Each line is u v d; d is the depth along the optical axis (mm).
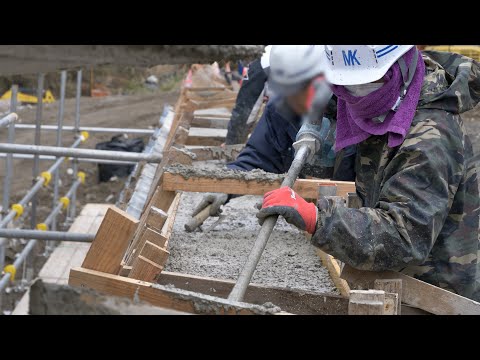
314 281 3809
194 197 5738
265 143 4453
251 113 5457
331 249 2639
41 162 11289
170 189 3861
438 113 2744
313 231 2662
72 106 16828
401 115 2711
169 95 18562
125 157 4332
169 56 1658
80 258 6188
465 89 2801
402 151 2695
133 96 18438
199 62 1728
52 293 1883
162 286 2480
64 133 13859
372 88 2672
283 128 4355
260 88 5352
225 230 4781
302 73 2246
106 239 2588
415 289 2785
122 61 1634
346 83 2617
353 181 4148
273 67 2266
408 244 2600
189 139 6586
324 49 2482
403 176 2658
